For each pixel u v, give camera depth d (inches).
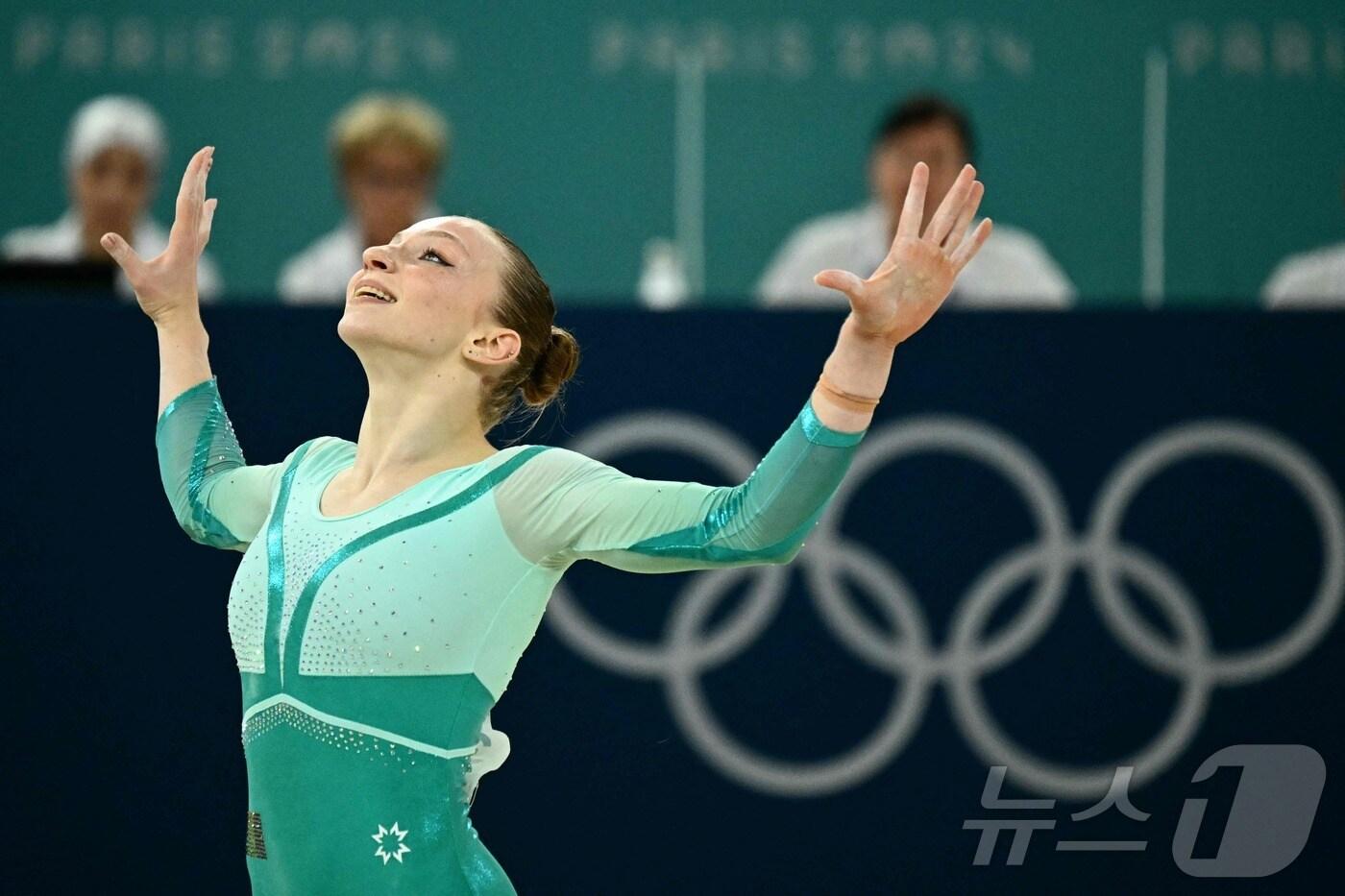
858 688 615.8
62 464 610.9
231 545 441.7
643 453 616.1
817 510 369.7
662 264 992.2
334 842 380.8
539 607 405.4
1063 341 618.5
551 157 1112.8
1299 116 1105.4
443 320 405.4
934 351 618.2
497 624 392.8
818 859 612.4
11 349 610.5
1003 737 616.1
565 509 390.3
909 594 617.3
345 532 391.5
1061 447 618.2
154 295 450.6
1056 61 1104.2
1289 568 619.8
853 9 1109.7
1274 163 1106.7
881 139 887.7
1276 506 619.8
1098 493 618.2
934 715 615.5
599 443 615.2
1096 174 1106.1
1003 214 1109.1
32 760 609.6
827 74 1111.6
